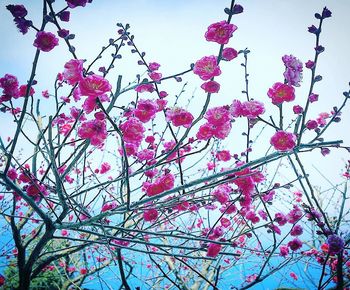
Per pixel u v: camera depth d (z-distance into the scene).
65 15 1.69
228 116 2.30
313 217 3.23
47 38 1.69
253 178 2.57
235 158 2.97
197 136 2.40
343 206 3.60
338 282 3.28
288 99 2.09
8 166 1.95
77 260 5.91
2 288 4.49
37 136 3.16
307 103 2.10
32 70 1.75
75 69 1.66
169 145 3.32
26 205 4.83
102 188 2.79
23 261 3.15
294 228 3.25
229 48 2.11
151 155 2.89
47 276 6.69
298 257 3.59
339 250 2.90
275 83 2.19
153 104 2.34
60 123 3.17
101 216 2.12
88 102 1.88
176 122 2.31
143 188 2.99
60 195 2.28
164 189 2.38
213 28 2.02
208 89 2.10
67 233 4.64
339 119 2.19
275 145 2.10
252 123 2.56
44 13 1.66
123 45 2.45
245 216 3.43
